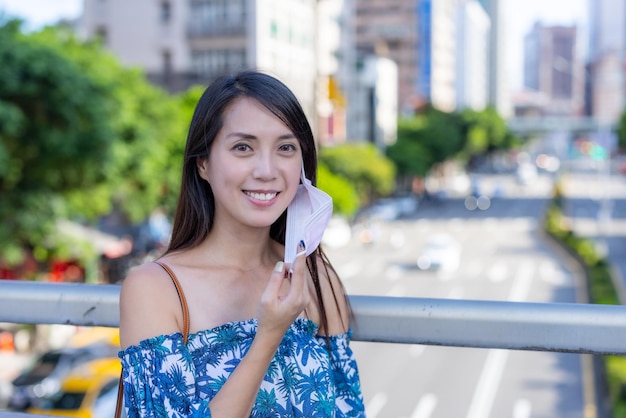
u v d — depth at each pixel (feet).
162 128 68.33
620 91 626.23
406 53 348.18
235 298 4.88
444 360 60.44
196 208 5.05
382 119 219.82
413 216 187.83
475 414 49.57
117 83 60.59
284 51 139.95
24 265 60.03
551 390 53.01
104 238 72.23
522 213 193.06
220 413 4.20
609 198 230.68
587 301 86.99
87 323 5.35
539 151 576.61
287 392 4.87
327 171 126.93
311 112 148.56
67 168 50.98
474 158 396.98
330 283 5.29
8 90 45.60
